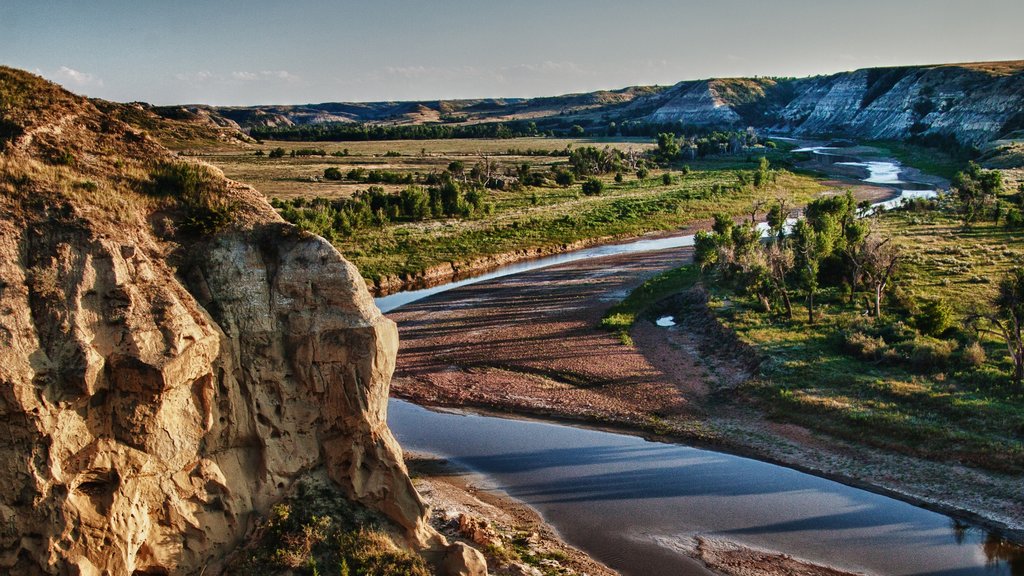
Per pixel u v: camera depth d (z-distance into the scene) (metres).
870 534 32.12
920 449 38.25
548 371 54.34
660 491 36.53
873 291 65.75
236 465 23.52
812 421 42.88
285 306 24.31
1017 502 33.28
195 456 22.47
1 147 23.22
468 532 30.05
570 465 39.69
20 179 22.17
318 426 24.59
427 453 41.47
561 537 32.22
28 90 26.09
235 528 23.16
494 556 28.47
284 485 24.08
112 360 20.77
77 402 20.33
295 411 24.33
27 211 21.58
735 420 44.91
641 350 58.22
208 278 23.92
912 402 42.97
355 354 24.30
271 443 23.95
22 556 19.70
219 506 23.00
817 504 34.84
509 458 40.72
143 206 23.98
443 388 51.75
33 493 19.70
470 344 61.00
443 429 45.00
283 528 23.27
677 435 43.28
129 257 21.97
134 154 25.83
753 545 31.50
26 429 19.66
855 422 41.53
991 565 29.66
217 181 25.66
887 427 40.38
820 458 39.25
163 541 21.95
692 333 61.91
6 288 20.25
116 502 20.67
